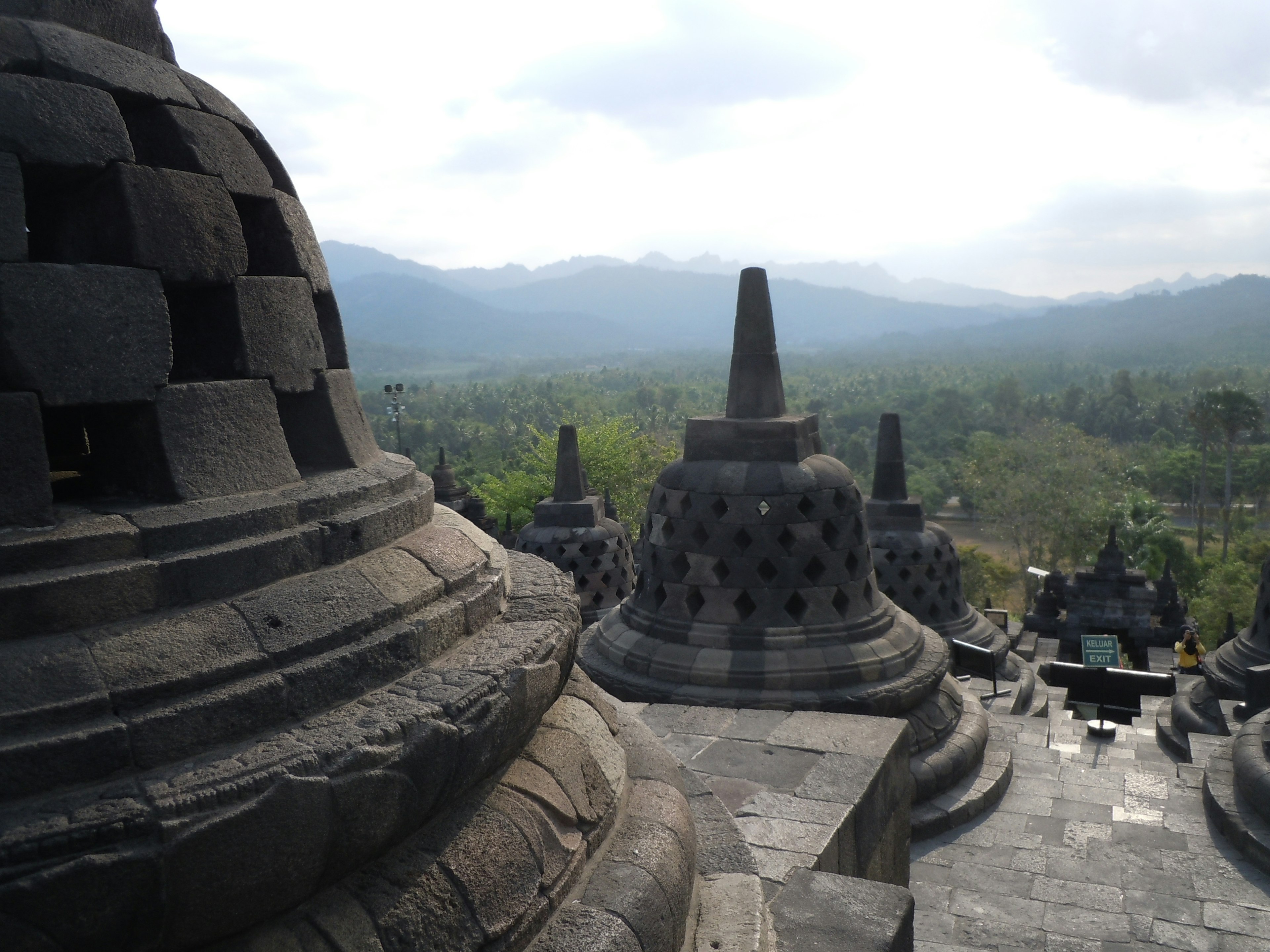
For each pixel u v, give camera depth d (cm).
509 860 312
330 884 267
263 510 308
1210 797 970
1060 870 871
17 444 270
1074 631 2447
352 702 293
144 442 312
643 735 488
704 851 470
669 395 15525
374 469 392
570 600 410
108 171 301
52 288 278
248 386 332
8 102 278
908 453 11650
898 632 1066
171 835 224
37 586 253
